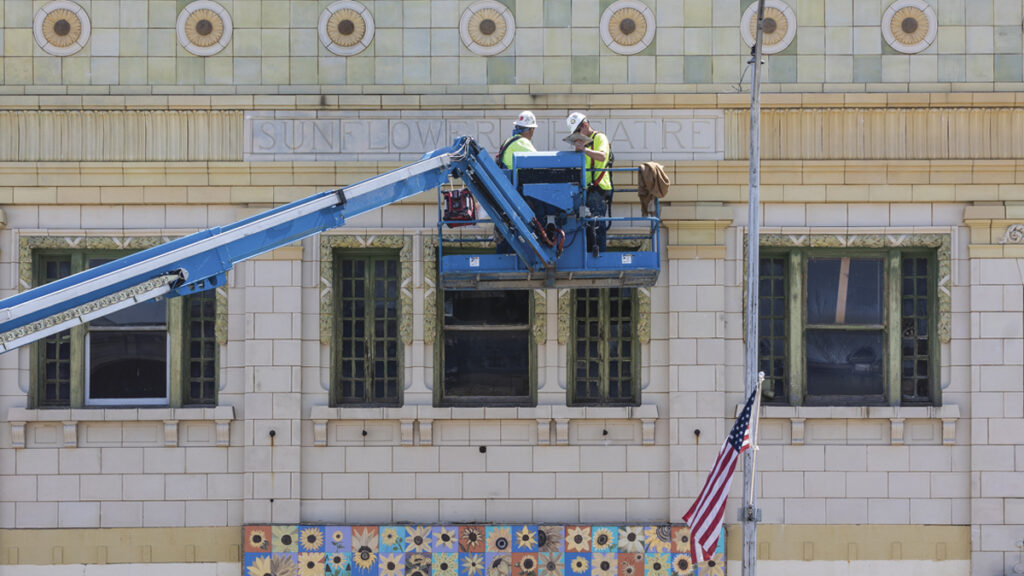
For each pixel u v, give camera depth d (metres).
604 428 30.66
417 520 30.55
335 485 30.58
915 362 31.23
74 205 30.78
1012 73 31.06
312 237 30.72
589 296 31.17
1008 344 30.69
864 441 30.75
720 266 30.75
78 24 30.92
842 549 30.55
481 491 30.61
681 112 30.83
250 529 30.17
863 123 30.83
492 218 26.20
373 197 25.12
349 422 30.62
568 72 31.03
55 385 31.06
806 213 30.97
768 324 31.27
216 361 30.83
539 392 30.66
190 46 30.97
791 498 30.62
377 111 30.80
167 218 30.89
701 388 30.52
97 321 31.03
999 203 30.80
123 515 30.45
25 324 22.44
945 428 30.58
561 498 30.61
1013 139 30.89
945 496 30.61
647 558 30.23
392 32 31.03
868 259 31.34
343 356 31.20
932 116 30.86
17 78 30.86
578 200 26.50
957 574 30.52
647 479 30.61
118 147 30.72
